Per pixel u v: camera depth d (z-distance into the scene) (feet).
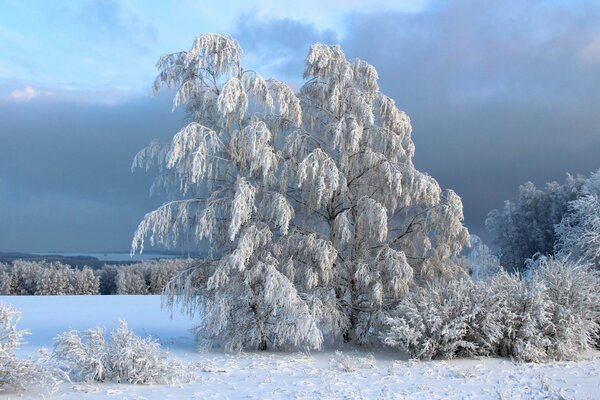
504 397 29.12
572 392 30.40
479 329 45.98
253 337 48.73
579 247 88.74
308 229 53.88
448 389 31.81
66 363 34.73
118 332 35.32
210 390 31.60
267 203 50.75
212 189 53.01
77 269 229.66
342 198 53.78
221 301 47.32
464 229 52.70
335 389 31.96
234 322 49.14
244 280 48.49
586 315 46.32
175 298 52.54
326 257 48.98
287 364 42.70
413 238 54.70
